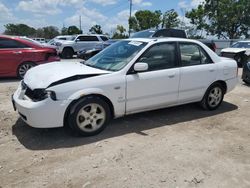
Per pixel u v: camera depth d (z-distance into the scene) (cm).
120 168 379
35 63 1004
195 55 591
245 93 841
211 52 619
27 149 431
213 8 4128
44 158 403
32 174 363
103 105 477
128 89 495
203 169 382
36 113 431
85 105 457
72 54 2141
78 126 460
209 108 634
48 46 1049
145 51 516
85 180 351
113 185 341
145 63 493
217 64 618
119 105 495
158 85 529
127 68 495
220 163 399
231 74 643
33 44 1015
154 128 522
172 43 558
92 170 373
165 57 545
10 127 515
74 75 454
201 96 607
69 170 372
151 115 593
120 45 571
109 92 475
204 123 558
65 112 446
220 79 623
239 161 407
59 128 507
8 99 718
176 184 346
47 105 431
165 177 360
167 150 434
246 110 654
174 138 480
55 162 392
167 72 537
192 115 603
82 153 418
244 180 360
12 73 989
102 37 2242
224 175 369
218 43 2105
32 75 494
